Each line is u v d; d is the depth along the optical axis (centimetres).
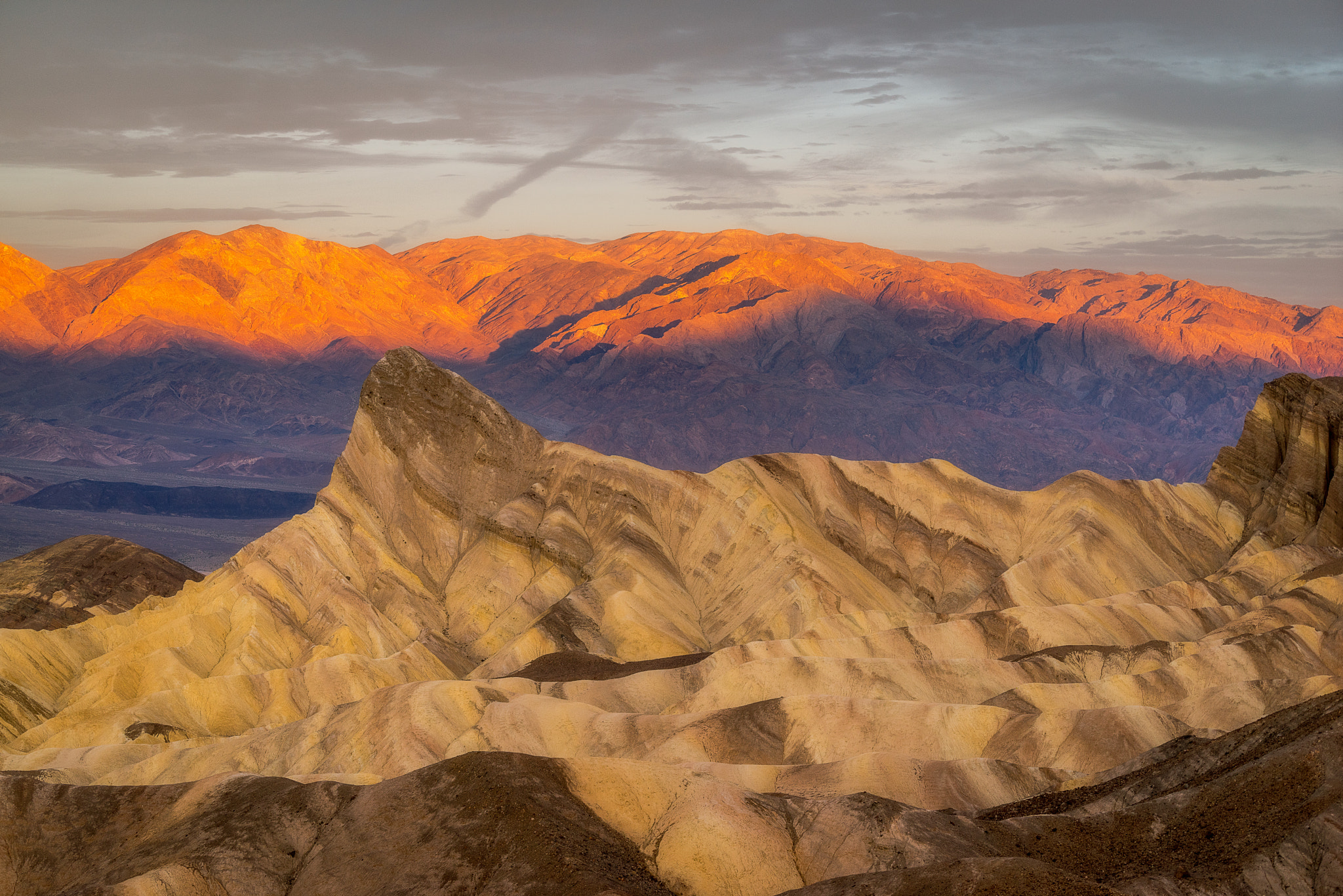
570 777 9962
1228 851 8288
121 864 9725
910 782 11531
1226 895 7831
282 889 9419
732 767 11962
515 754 10081
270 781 10538
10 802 10350
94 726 15262
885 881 8112
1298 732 9556
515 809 9331
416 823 9600
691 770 10588
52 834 10181
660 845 9469
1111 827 9119
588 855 8956
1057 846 9100
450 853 9181
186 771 13838
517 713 13950
